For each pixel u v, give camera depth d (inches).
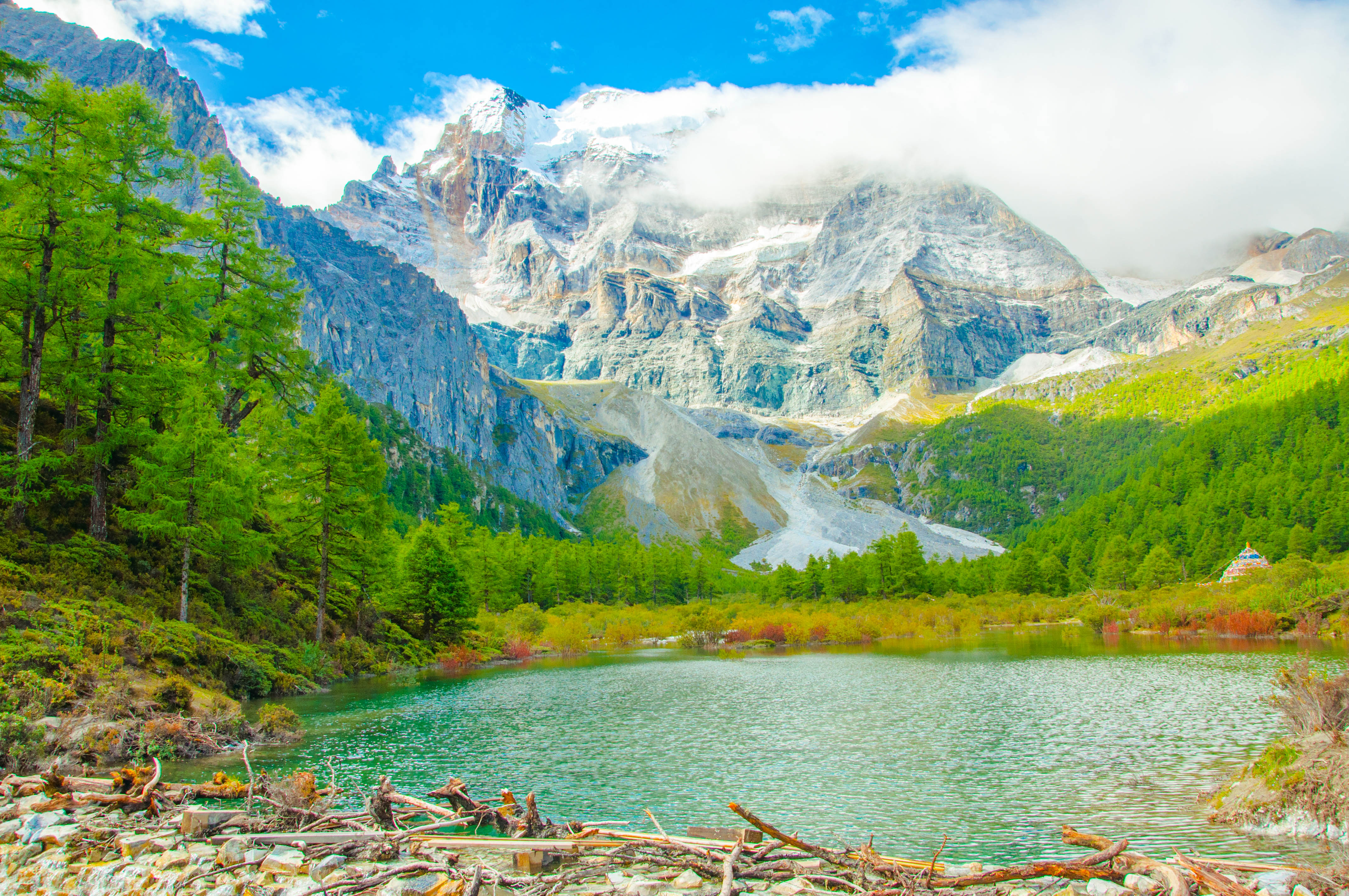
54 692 915.4
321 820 591.8
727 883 453.1
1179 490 7657.5
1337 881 495.8
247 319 1862.7
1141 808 780.0
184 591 1433.3
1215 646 2694.4
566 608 4670.3
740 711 1523.1
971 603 5152.6
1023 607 4766.2
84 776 777.6
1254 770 779.4
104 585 1322.6
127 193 1546.5
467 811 653.3
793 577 5605.3
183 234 1754.4
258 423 2192.4
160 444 1469.0
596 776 972.6
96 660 1048.2
